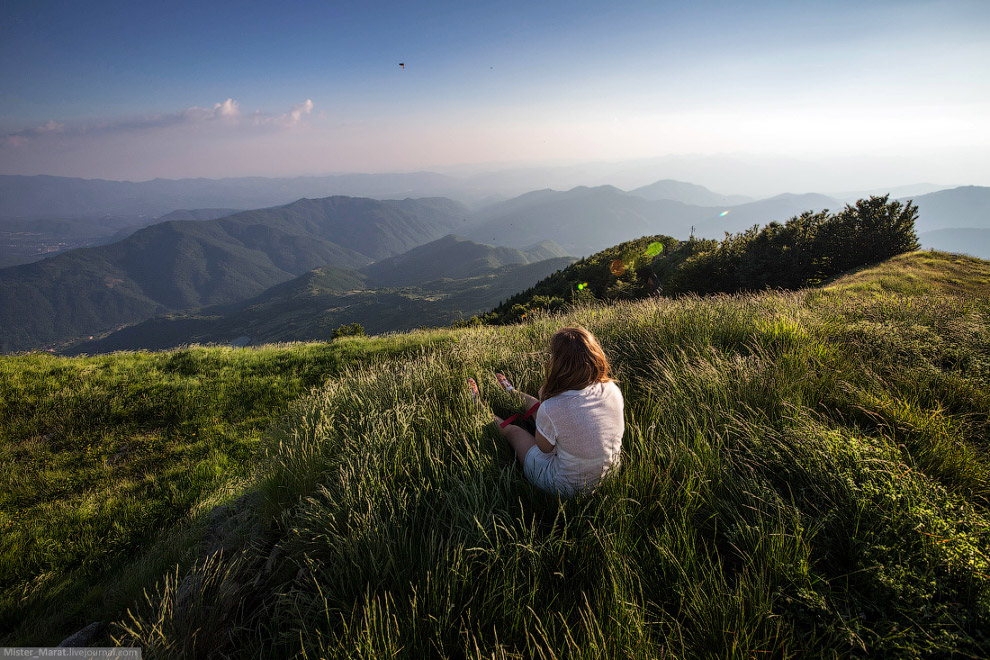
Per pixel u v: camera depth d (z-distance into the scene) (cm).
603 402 251
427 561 206
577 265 4691
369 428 340
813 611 168
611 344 506
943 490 205
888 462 217
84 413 851
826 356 373
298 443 338
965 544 175
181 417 852
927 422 266
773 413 291
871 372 333
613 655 162
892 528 186
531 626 181
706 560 198
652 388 359
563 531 214
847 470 214
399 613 189
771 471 238
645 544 207
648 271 3244
